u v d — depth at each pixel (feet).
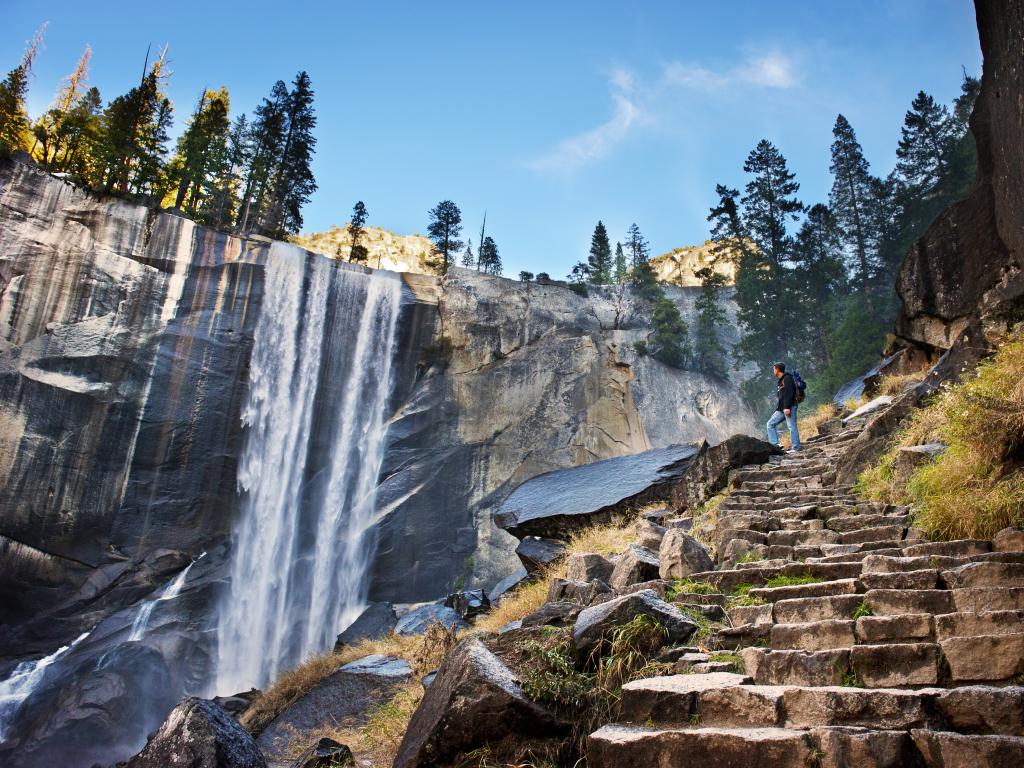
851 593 16.22
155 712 80.02
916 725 9.82
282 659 94.94
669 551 21.88
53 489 90.89
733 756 9.86
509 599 32.24
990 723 9.60
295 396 108.58
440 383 118.62
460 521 110.11
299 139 147.95
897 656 11.86
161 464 97.35
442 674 15.10
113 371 96.99
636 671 13.88
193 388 101.19
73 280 97.30
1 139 103.14
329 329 113.70
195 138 137.90
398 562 104.68
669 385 136.56
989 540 17.46
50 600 89.04
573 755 13.07
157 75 157.69
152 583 93.25
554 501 42.47
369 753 19.36
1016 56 32.27
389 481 109.70
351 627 52.37
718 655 14.03
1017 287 34.91
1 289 92.73
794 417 41.19
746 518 26.07
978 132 45.06
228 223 143.02
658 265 252.83
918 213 118.52
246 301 107.34
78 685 75.82
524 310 128.67
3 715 78.33
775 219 137.80
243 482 101.24
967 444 20.59
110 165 128.06
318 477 107.86
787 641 14.08
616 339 135.74
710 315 148.36
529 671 14.46
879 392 52.26
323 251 265.54
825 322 117.08
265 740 24.14
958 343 33.50
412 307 120.78
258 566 98.89
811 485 31.24
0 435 89.25
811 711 10.59
